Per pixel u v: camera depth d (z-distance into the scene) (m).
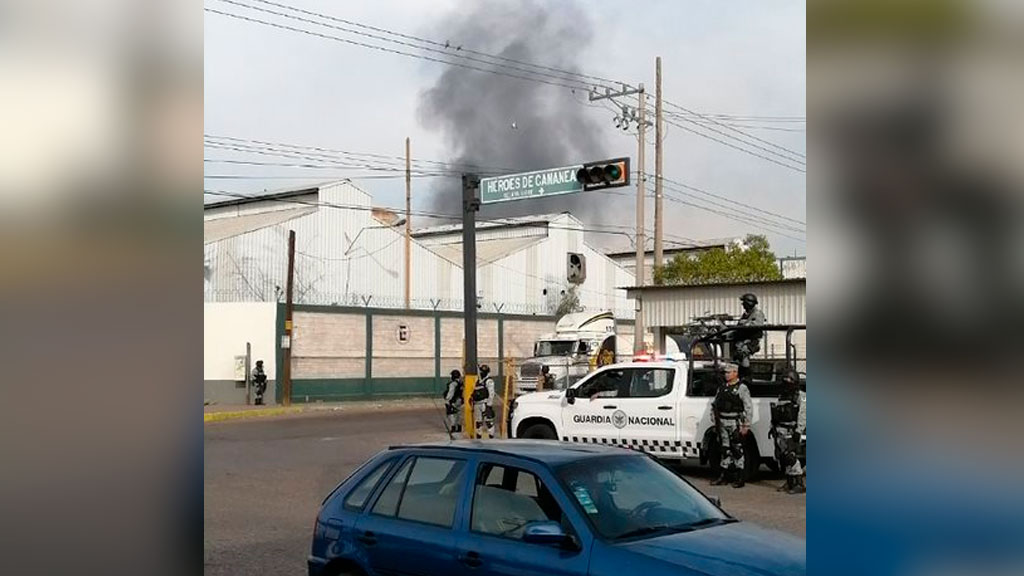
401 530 6.48
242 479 16.23
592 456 6.54
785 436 14.43
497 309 50.75
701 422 15.51
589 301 60.69
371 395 41.06
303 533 11.27
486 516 6.20
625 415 16.25
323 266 48.59
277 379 37.91
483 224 62.31
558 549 5.78
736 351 16.25
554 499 6.02
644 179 35.81
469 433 22.11
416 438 24.02
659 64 37.72
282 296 46.59
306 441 23.30
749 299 17.38
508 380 26.94
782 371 16.52
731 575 5.24
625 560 5.50
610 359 34.06
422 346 43.53
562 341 39.56
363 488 7.00
